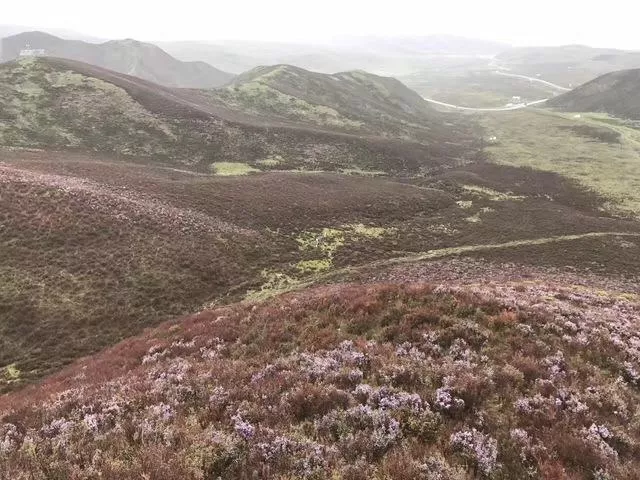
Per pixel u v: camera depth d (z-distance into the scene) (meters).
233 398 11.20
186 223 51.84
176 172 86.44
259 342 16.64
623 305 24.05
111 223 46.00
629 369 13.30
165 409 10.70
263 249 52.91
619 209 92.25
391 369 12.18
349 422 9.78
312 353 14.22
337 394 10.77
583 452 9.03
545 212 82.44
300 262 51.69
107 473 8.09
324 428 9.62
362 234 64.38
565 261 55.66
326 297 19.75
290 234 60.41
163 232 47.91
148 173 79.38
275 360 14.02
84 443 9.56
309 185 84.12
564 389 11.45
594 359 13.93
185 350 17.92
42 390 16.95
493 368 12.32
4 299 33.44
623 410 11.04
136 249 43.22
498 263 53.75
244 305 24.50
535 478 8.30
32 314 32.66
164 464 8.18
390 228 68.62
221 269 44.97
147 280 39.47
